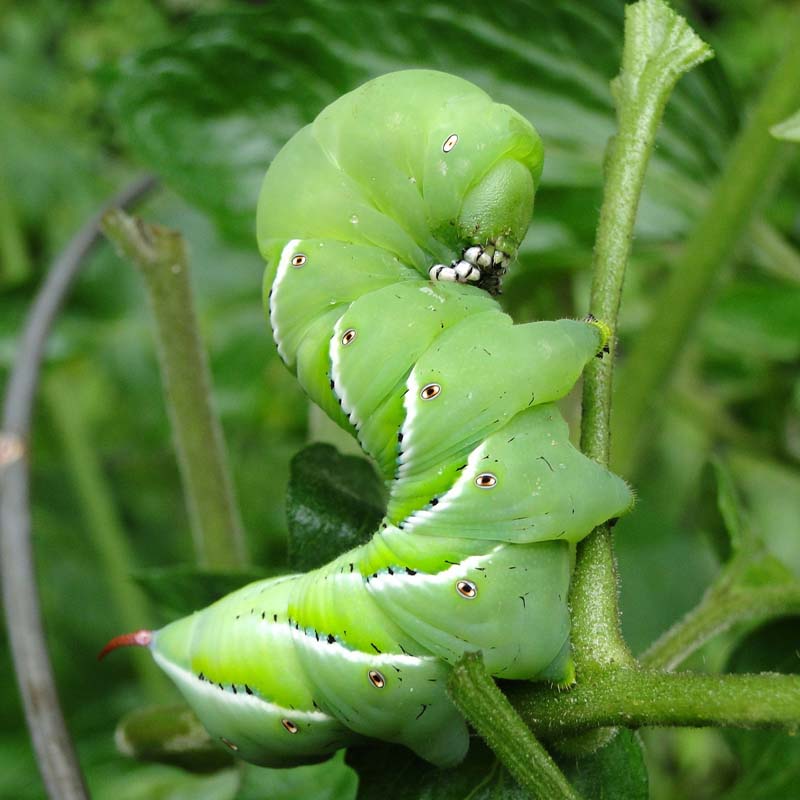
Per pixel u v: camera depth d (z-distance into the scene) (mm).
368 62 200
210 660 132
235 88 203
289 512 139
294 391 276
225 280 276
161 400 278
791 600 144
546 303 203
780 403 244
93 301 271
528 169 142
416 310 131
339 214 141
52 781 164
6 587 175
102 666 279
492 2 191
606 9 188
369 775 131
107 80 204
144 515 308
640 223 196
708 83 186
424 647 126
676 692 118
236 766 162
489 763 129
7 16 317
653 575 214
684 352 186
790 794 148
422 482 128
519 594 125
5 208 281
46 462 300
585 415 129
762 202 179
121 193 210
